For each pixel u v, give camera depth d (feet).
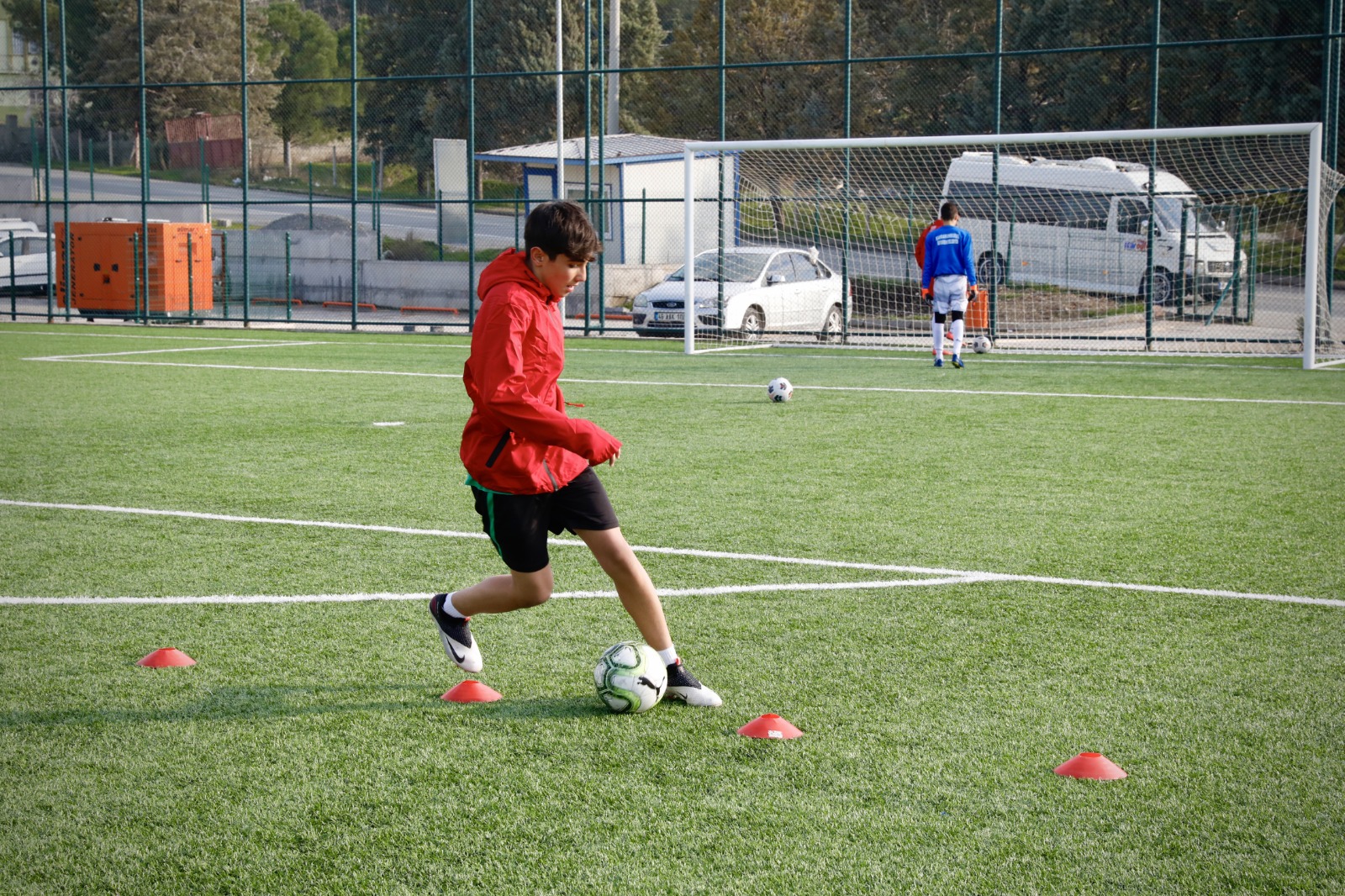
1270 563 18.51
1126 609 16.20
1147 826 10.01
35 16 146.72
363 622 15.88
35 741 11.95
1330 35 51.55
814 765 11.27
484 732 12.15
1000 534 20.45
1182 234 58.03
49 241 76.18
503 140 127.03
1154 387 40.93
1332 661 14.12
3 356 53.31
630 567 12.53
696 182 91.56
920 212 66.13
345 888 9.08
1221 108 90.58
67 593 17.19
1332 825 10.02
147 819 10.27
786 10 118.52
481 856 9.56
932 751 11.59
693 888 9.04
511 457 11.84
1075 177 63.98
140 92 72.74
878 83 106.83
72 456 28.50
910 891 8.99
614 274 82.94
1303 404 36.29
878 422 33.53
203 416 35.04
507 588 12.78
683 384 42.93
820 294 63.62
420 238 116.78
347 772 11.20
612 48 94.68
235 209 133.39
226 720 12.49
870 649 14.64
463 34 127.03
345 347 59.00
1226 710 12.59
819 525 21.15
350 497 23.82
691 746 11.76
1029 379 43.88
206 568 18.54
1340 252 66.85
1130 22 92.22
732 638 15.06
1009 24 100.01
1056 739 11.86
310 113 153.48
